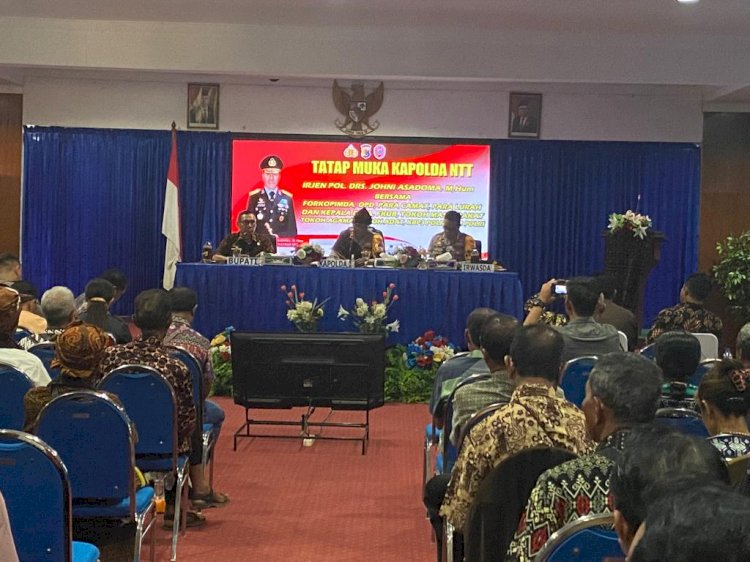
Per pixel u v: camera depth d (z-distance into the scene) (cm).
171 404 401
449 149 1262
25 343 503
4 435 263
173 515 464
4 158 1280
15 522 269
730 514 97
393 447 647
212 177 1265
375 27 1085
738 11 962
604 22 1025
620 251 967
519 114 1259
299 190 1263
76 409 333
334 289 863
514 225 1270
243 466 588
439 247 1202
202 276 867
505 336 347
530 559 208
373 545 448
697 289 604
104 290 563
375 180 1262
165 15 1051
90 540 379
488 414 290
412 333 861
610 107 1264
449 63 1091
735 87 1116
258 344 605
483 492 252
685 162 1270
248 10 1016
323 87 1258
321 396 610
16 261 656
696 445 144
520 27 1063
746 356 400
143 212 1276
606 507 207
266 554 432
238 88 1262
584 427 264
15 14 1066
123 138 1267
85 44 1087
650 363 239
